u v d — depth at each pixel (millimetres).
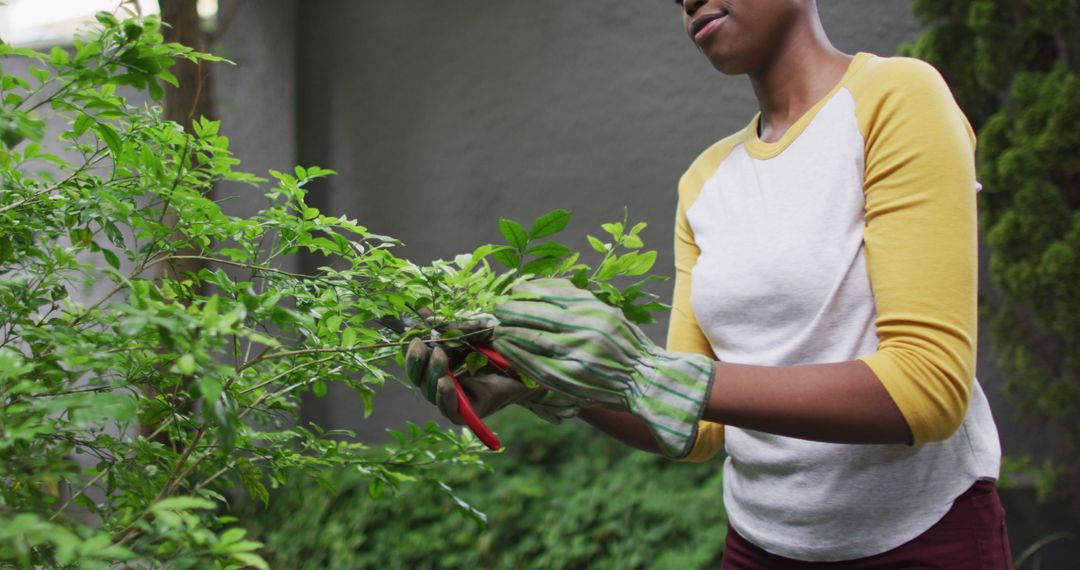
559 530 3916
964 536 1167
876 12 4336
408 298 1135
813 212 1176
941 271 1032
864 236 1130
